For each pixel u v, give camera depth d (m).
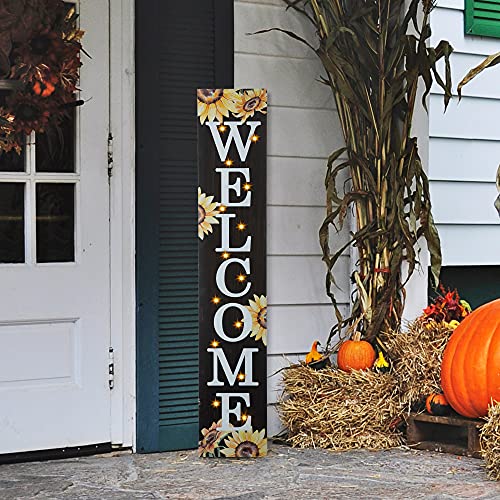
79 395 4.26
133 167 4.32
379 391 4.39
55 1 4.08
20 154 4.13
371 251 4.61
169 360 4.39
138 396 4.35
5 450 4.12
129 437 4.36
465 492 3.68
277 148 4.67
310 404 4.41
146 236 4.33
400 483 3.81
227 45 4.50
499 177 4.11
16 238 4.14
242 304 4.18
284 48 4.67
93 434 4.30
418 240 4.71
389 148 4.53
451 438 4.50
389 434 4.43
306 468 4.05
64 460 4.20
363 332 4.64
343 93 4.46
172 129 4.38
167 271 4.38
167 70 4.38
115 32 4.29
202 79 4.45
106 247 4.30
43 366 4.19
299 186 4.73
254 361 4.20
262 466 4.09
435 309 4.59
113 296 4.32
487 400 4.13
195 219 4.43
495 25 5.23
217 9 4.47
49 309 4.18
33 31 4.01
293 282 4.72
